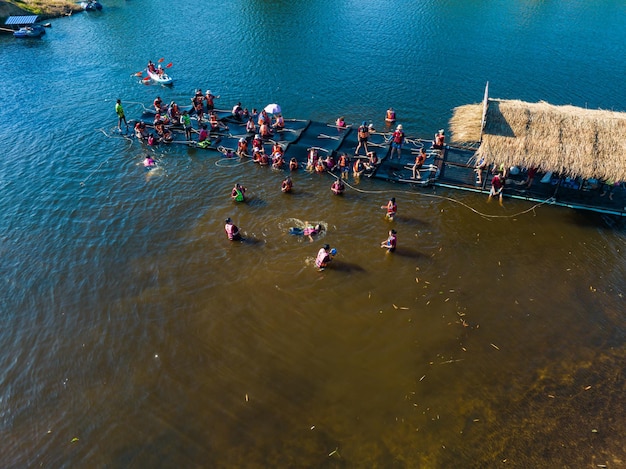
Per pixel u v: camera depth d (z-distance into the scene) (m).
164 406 21.28
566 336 24.86
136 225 32.41
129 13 78.38
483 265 29.41
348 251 30.16
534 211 33.97
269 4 81.56
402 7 80.12
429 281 28.12
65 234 31.62
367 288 27.52
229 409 21.09
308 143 41.81
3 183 36.84
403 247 30.62
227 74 57.16
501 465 19.11
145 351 23.78
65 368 23.05
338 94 52.50
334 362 23.27
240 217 33.09
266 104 50.59
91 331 24.86
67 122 46.03
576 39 67.00
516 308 26.48
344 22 73.38
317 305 26.38
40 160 39.94
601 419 20.86
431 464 19.06
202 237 31.28
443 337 24.72
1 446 19.88
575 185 35.81
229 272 28.48
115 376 22.64
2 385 22.30
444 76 56.50
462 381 22.52
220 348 23.91
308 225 32.34
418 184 36.59
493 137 32.72
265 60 60.91
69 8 78.44
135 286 27.56
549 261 29.78
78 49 63.84
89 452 19.59
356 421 20.64
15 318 25.66
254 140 40.41
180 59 61.00
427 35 68.38
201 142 41.56
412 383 22.36
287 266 28.92
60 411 21.17
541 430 20.42
